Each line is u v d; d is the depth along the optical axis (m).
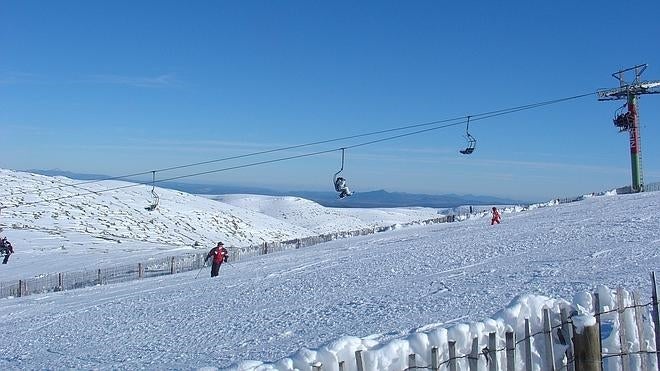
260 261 36.28
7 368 14.12
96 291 30.81
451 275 21.36
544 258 22.62
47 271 46.00
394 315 15.28
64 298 29.25
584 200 53.62
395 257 28.67
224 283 27.09
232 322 17.20
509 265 22.02
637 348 7.27
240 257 42.88
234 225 98.62
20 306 27.55
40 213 79.75
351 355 6.06
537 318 7.15
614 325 7.41
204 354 13.34
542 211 47.47
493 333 6.57
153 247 62.06
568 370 7.06
